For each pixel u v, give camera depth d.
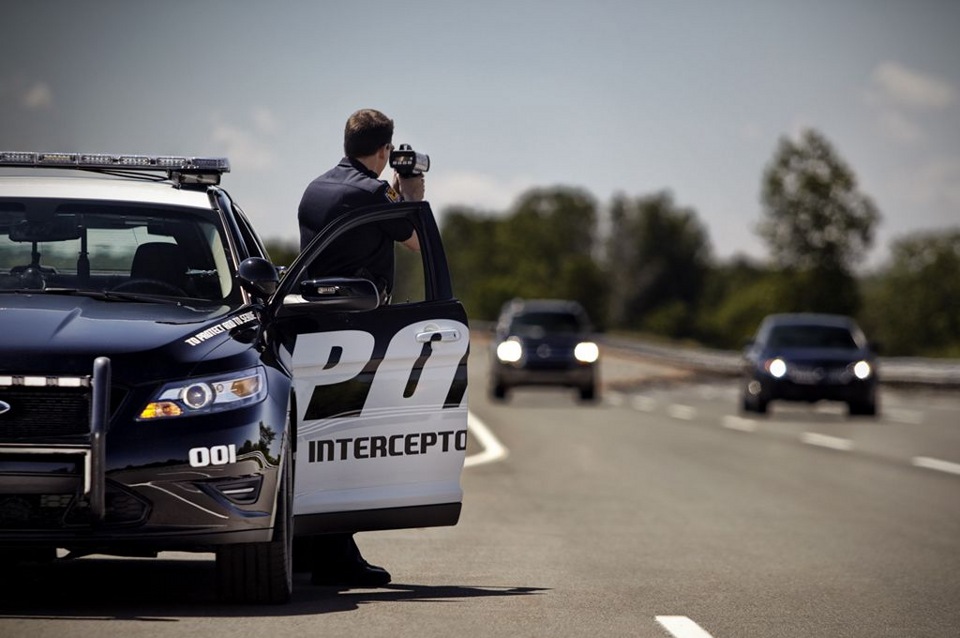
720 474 37.06
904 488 33.81
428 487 17.02
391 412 16.83
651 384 101.69
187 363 14.73
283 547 15.34
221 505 14.50
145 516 14.30
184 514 14.40
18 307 15.42
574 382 76.19
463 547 22.53
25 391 14.16
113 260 17.05
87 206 17.55
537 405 74.62
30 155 17.94
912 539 24.70
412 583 18.44
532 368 76.06
